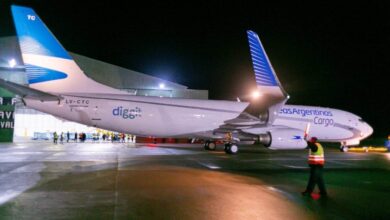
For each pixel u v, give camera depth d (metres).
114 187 12.01
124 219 8.24
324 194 11.44
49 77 23.11
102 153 24.83
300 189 12.44
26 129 47.44
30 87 22.50
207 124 26.23
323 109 29.95
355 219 8.70
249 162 20.62
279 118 28.03
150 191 11.46
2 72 41.66
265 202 10.32
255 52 24.11
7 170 15.69
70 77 23.69
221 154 25.70
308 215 8.98
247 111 25.97
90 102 23.77
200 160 21.11
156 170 16.31
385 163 21.30
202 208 9.43
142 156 22.94
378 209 9.70
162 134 25.88
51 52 23.16
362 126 30.89
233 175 15.38
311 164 11.47
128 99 24.83
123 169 16.45
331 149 37.22
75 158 20.91
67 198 10.27
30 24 22.55
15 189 11.50
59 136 47.12
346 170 17.95
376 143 51.78
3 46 41.62
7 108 39.84
